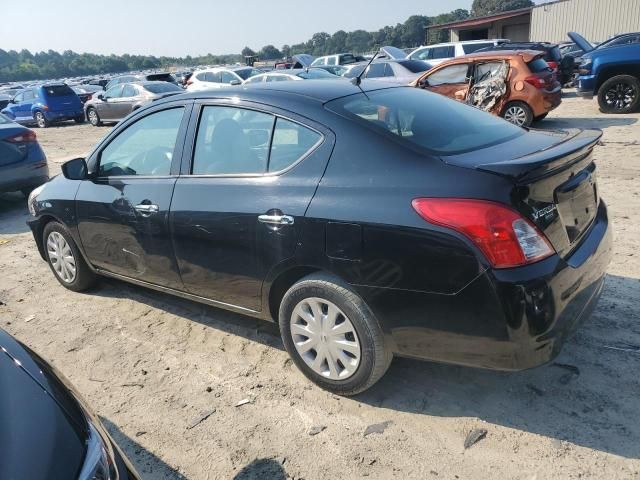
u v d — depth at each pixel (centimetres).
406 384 322
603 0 2906
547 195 258
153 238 378
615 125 1117
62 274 495
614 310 376
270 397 323
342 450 276
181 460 280
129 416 317
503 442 270
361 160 286
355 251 276
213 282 353
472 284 248
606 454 257
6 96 3136
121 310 453
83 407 200
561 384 308
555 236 259
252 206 315
